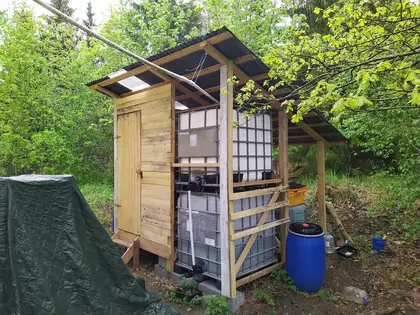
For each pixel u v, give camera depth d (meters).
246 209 3.16
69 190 1.96
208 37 2.51
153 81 3.67
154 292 3.12
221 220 2.88
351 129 5.07
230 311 2.76
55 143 7.08
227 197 2.84
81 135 7.79
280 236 3.75
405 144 4.27
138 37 8.88
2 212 1.68
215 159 3.07
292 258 3.25
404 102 3.68
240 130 3.19
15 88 6.95
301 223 3.46
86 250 1.95
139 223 3.87
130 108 4.04
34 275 1.65
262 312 2.78
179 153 3.46
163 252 3.49
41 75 7.52
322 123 4.13
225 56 2.83
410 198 4.39
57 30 8.61
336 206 6.72
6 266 1.61
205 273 3.13
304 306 2.91
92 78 7.66
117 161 4.28
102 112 7.86
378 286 3.32
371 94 3.19
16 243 1.65
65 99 7.63
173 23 9.41
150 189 3.71
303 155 9.42
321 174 4.81
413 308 2.84
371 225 5.54
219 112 3.03
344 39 2.72
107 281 2.02
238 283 3.02
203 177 3.20
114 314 1.98
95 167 8.89
